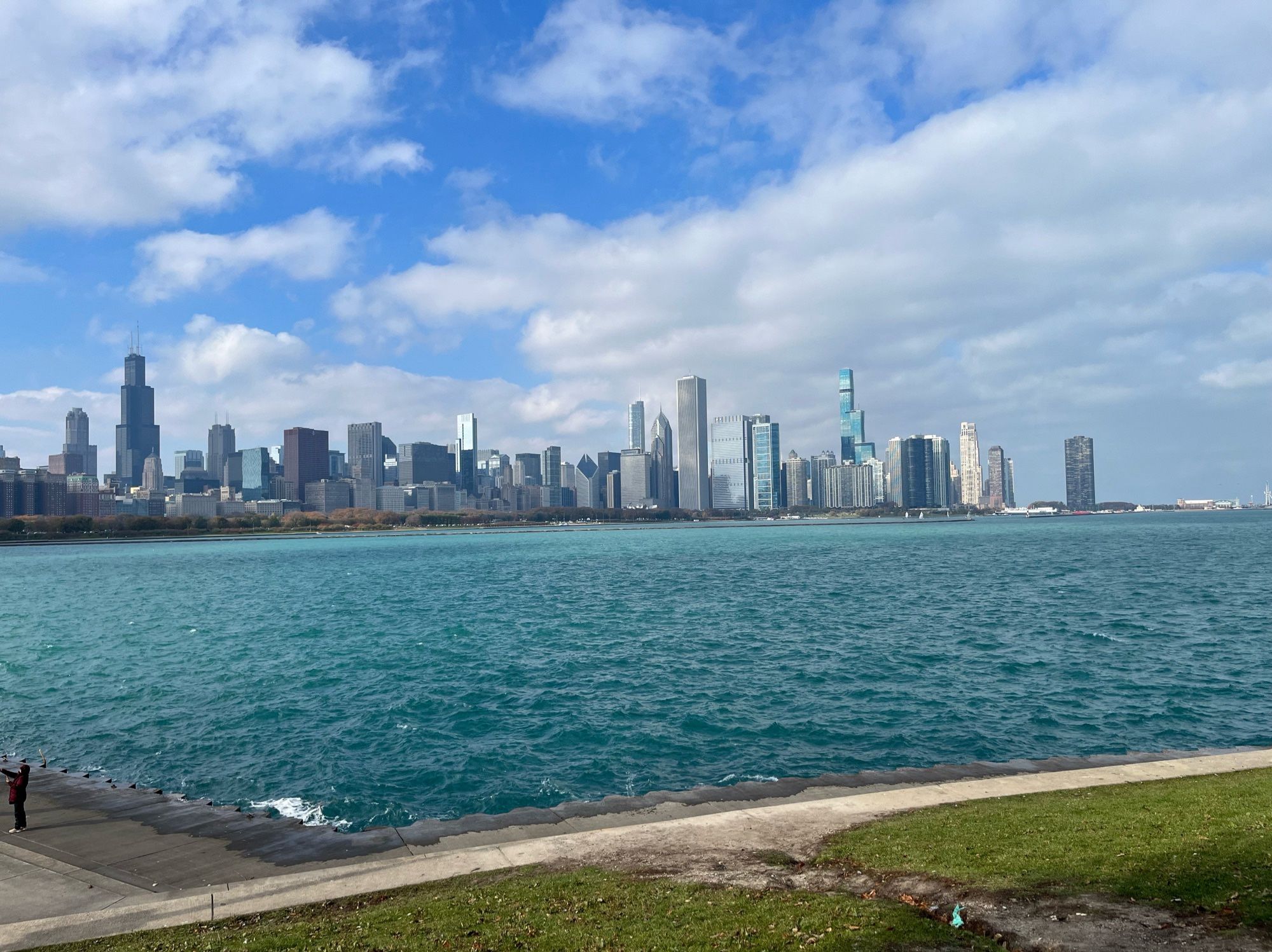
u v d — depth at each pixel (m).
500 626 89.94
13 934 18.69
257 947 16.55
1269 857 17.84
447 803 33.97
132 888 22.33
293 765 39.53
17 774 27.70
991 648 68.00
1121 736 41.94
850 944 14.92
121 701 55.03
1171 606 94.56
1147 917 15.28
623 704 50.19
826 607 99.31
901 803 26.28
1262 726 43.69
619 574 164.12
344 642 81.31
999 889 17.14
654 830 24.48
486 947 15.82
